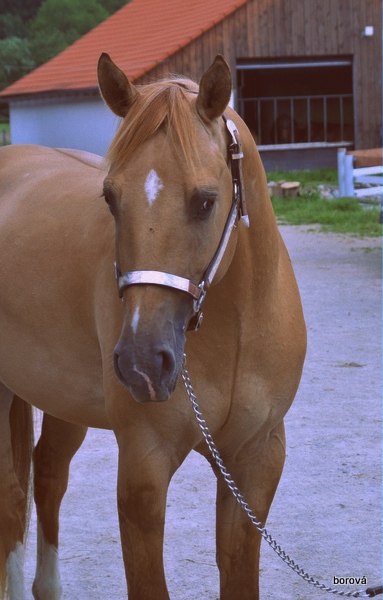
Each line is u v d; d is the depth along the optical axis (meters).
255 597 2.82
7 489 3.26
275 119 27.62
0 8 87.69
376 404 5.73
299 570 2.73
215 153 2.25
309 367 6.61
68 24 76.62
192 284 2.19
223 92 2.26
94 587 3.58
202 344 2.53
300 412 5.61
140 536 2.57
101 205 2.93
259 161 2.61
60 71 25.30
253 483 2.79
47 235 3.06
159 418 2.53
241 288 2.52
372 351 7.02
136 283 2.15
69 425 3.41
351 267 10.92
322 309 8.57
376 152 17.89
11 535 3.26
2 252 3.21
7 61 69.88
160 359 2.10
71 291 2.85
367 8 25.02
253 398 2.62
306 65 24.98
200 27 23.14
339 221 15.14
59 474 3.47
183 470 4.81
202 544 3.93
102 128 21.59
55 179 3.39
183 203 2.16
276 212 16.69
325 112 27.70
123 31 26.48
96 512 4.28
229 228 2.35
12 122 26.48
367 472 4.66
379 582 3.54
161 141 2.19
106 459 5.00
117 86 2.33
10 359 3.16
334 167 26.73
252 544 2.79
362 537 3.95
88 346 2.82
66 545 3.94
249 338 2.57
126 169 2.20
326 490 4.46
